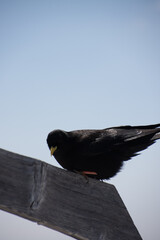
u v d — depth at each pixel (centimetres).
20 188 330
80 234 357
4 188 322
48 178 358
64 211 358
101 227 375
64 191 370
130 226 396
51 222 339
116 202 404
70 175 384
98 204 388
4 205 315
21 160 344
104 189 403
